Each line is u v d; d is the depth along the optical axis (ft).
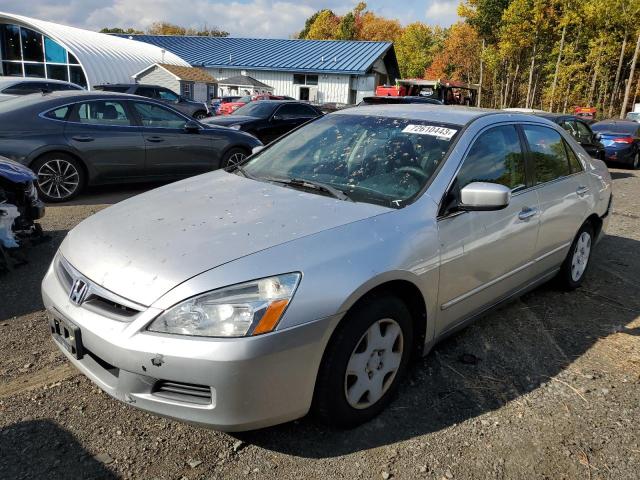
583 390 10.41
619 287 16.34
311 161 11.69
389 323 9.00
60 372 10.23
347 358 8.25
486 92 180.45
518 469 8.18
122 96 25.67
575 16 128.67
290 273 7.71
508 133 12.39
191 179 12.02
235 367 7.14
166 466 7.91
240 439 8.55
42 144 22.95
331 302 7.79
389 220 9.21
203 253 7.91
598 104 141.08
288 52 146.51
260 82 133.80
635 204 30.81
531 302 14.76
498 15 155.33
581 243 15.44
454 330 10.93
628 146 49.21
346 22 261.03
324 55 141.28
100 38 115.96
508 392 10.23
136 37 164.35
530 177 12.67
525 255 12.35
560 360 11.58
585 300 15.10
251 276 7.54
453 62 189.98
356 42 150.82
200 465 7.96
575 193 14.30
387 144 11.35
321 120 13.35
